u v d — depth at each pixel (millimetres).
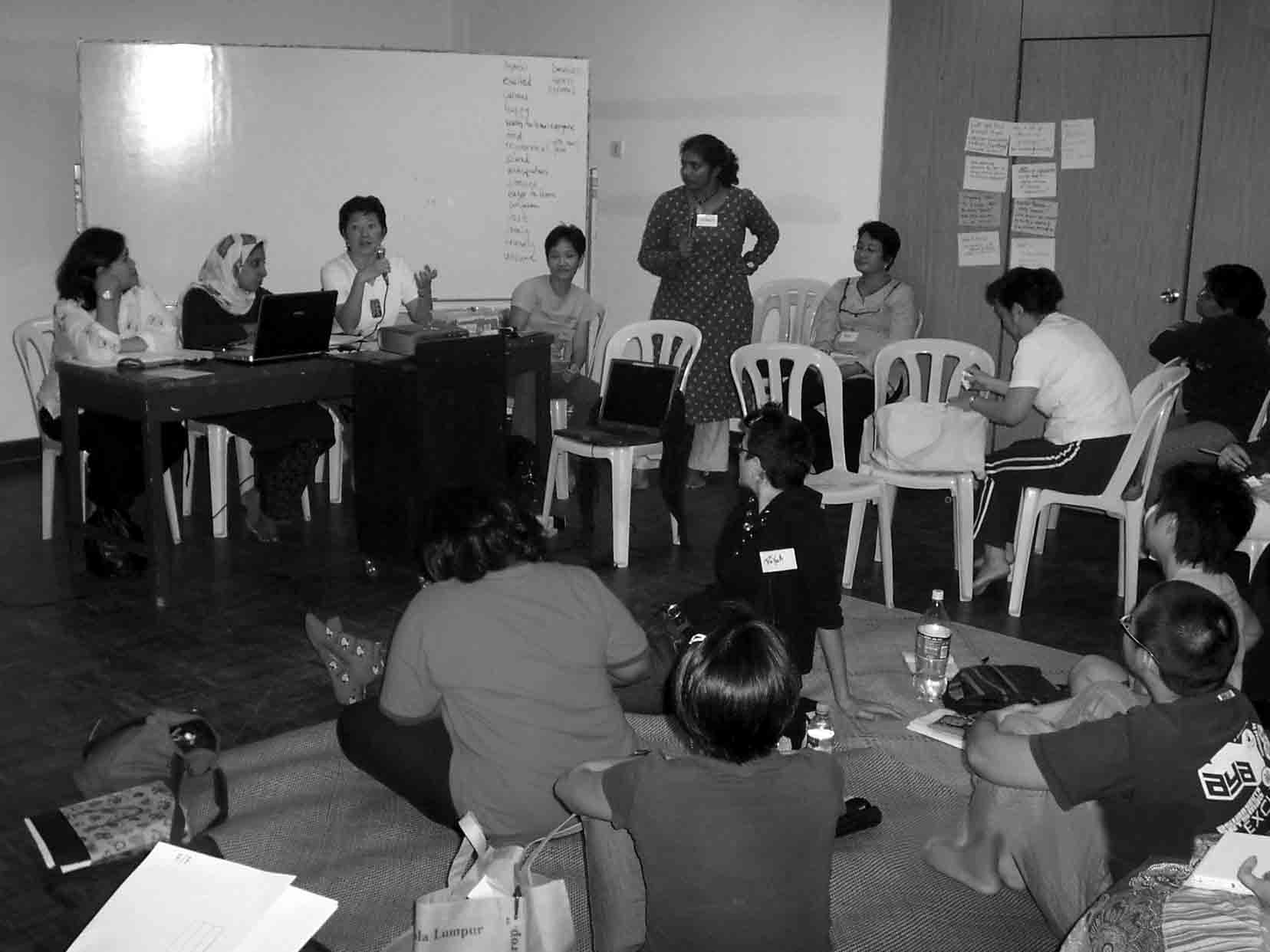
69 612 4105
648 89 7113
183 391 4125
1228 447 4102
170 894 1703
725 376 6059
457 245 6695
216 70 6117
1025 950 2326
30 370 4934
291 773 2982
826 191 6566
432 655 2334
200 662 3713
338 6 7359
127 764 2754
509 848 1949
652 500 5695
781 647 1730
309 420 4770
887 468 4406
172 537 4922
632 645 2420
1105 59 5711
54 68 6234
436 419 4402
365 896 2494
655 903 1706
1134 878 1773
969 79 6051
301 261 6492
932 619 4008
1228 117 5457
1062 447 4250
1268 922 1563
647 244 6074
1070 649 3959
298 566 4637
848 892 2498
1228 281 4836
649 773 1712
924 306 6387
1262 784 1877
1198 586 1995
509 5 7664
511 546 2355
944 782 2906
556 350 5621
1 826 2746
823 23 6414
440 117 6527
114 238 4512
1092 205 5875
